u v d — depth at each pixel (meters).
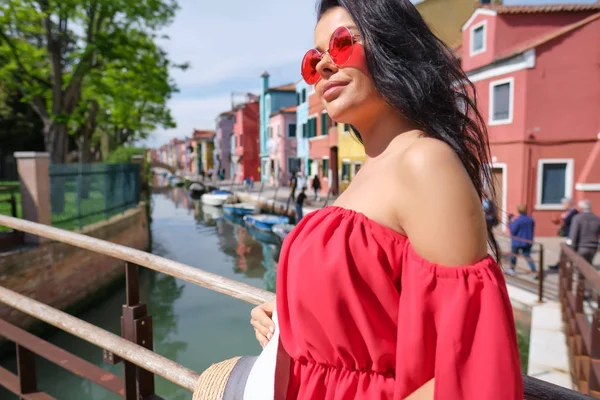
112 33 15.39
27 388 2.38
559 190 14.79
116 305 10.41
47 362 7.32
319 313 0.88
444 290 0.74
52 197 10.15
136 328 1.89
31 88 16.31
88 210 11.95
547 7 15.36
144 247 16.34
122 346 1.84
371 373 0.90
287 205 23.98
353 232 0.86
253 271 14.44
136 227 15.09
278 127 40.25
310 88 32.31
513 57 14.69
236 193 35.31
